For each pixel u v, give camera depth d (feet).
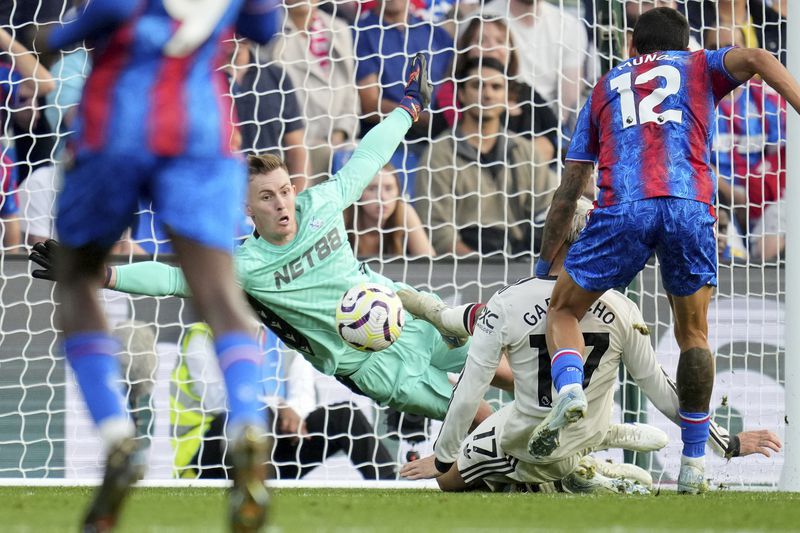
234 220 30.68
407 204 103.50
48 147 102.68
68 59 103.60
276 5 34.55
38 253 60.75
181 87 30.30
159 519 36.63
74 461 84.69
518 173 105.29
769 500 50.39
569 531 33.94
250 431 26.68
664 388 57.11
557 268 57.98
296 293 66.39
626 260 52.75
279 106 105.91
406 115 71.15
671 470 84.12
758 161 106.22
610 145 53.52
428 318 65.67
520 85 107.96
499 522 36.70
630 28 98.58
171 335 86.12
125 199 30.40
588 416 56.39
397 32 109.09
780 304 90.27
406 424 85.97
